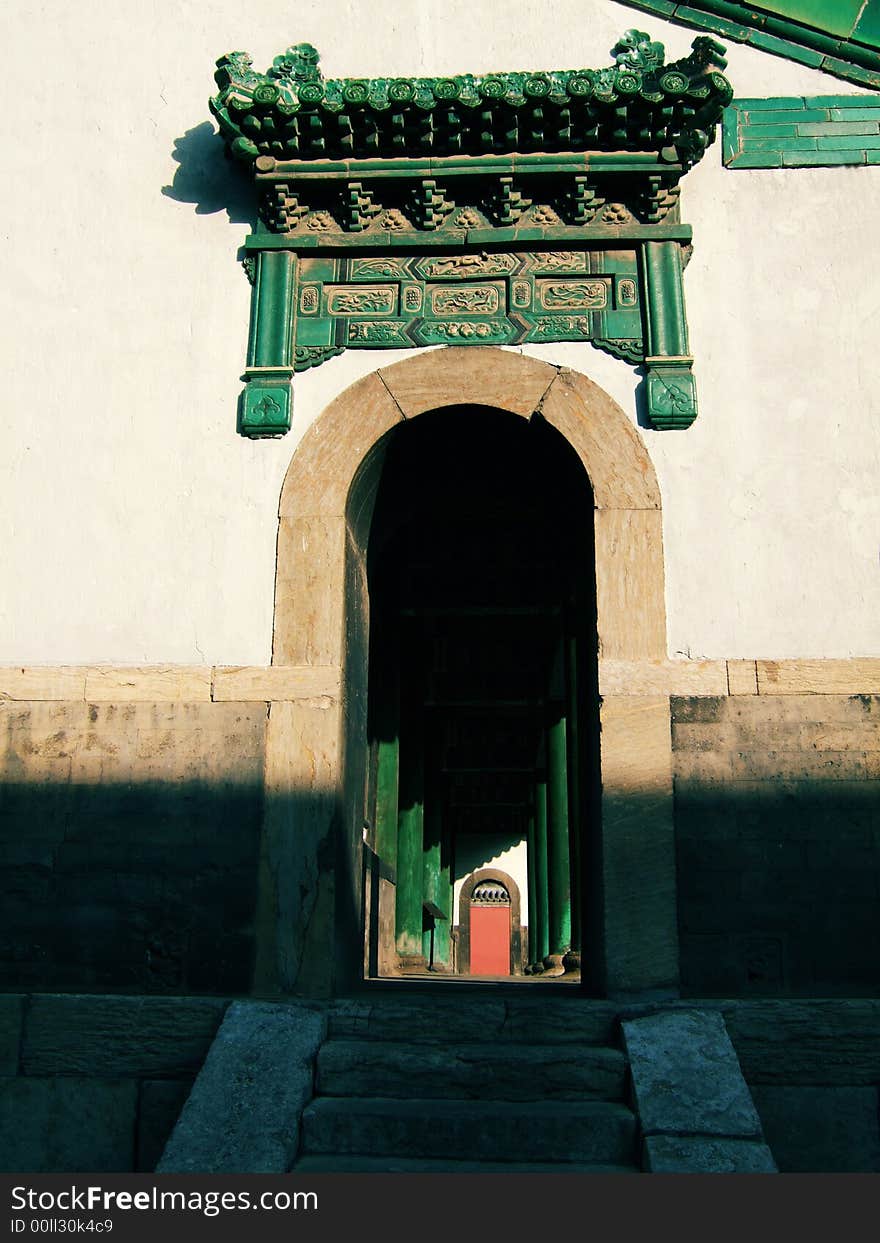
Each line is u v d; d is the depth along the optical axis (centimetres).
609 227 892
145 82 972
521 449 920
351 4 983
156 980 770
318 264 907
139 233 931
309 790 793
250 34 980
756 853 766
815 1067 703
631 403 860
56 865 796
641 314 877
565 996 800
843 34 924
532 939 2703
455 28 970
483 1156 610
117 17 991
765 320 877
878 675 793
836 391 860
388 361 881
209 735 812
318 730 804
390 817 1499
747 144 921
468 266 896
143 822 800
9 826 805
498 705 2028
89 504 870
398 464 930
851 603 813
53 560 861
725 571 823
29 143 962
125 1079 720
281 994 757
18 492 877
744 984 744
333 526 844
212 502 863
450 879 2811
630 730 788
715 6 942
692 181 915
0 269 929
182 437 880
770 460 845
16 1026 734
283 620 828
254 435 870
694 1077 634
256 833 790
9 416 894
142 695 824
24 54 987
